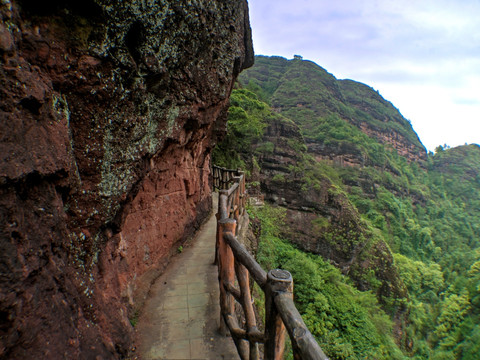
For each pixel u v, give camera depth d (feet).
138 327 8.70
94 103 5.61
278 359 5.11
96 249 6.52
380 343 41.24
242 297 6.99
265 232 51.42
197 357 7.73
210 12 10.42
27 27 4.43
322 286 48.14
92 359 5.02
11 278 3.26
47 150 4.23
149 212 11.35
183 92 9.77
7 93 3.56
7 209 3.40
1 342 3.14
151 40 6.97
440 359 60.44
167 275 12.10
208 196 21.85
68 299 4.69
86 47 5.25
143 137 7.86
